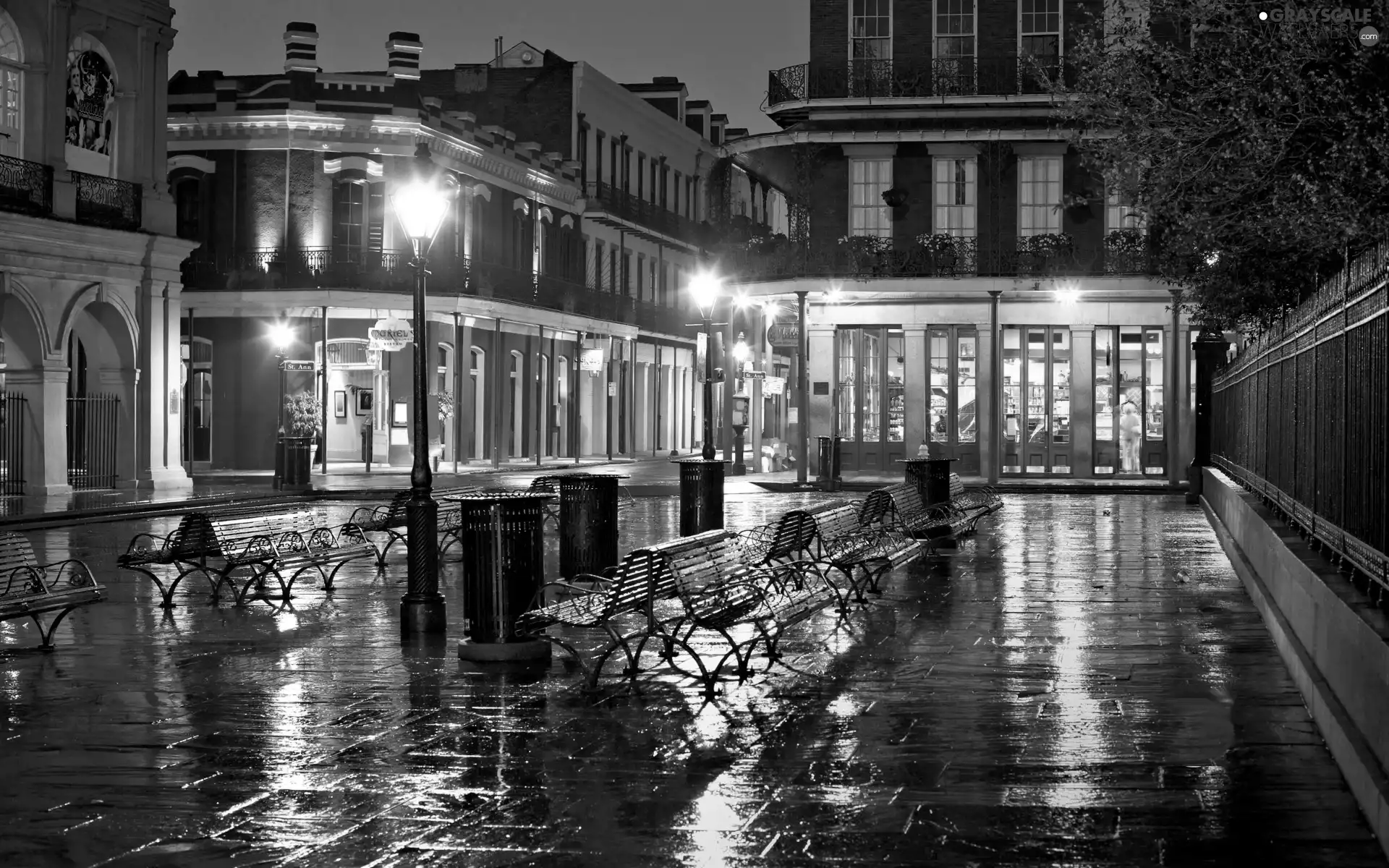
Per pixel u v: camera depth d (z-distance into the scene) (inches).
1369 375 347.9
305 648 482.0
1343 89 471.8
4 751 337.7
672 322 2591.0
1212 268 717.3
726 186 1578.5
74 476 1384.1
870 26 1502.2
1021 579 664.4
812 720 365.7
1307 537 489.1
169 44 1402.6
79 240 1279.5
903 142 1498.5
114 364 1365.7
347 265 1750.7
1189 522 1018.1
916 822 277.4
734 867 252.4
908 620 537.3
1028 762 321.4
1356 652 308.8
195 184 1755.7
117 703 391.9
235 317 1750.7
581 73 2208.4
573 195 2187.5
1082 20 1466.5
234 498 1226.6
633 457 2342.5
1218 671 429.1
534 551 453.7
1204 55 526.0
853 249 1493.6
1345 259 455.8
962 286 1476.4
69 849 264.8
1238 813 281.3
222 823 280.2
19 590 495.5
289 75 1758.1
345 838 270.8
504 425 1974.7
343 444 1780.3
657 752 333.4
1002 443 1524.4
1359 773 282.8
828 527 576.4
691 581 443.8
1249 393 752.3
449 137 1811.0
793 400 1836.9
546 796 297.1
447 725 362.9
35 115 1252.5
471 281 1836.9
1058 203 1494.8
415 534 509.0
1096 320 1492.4
